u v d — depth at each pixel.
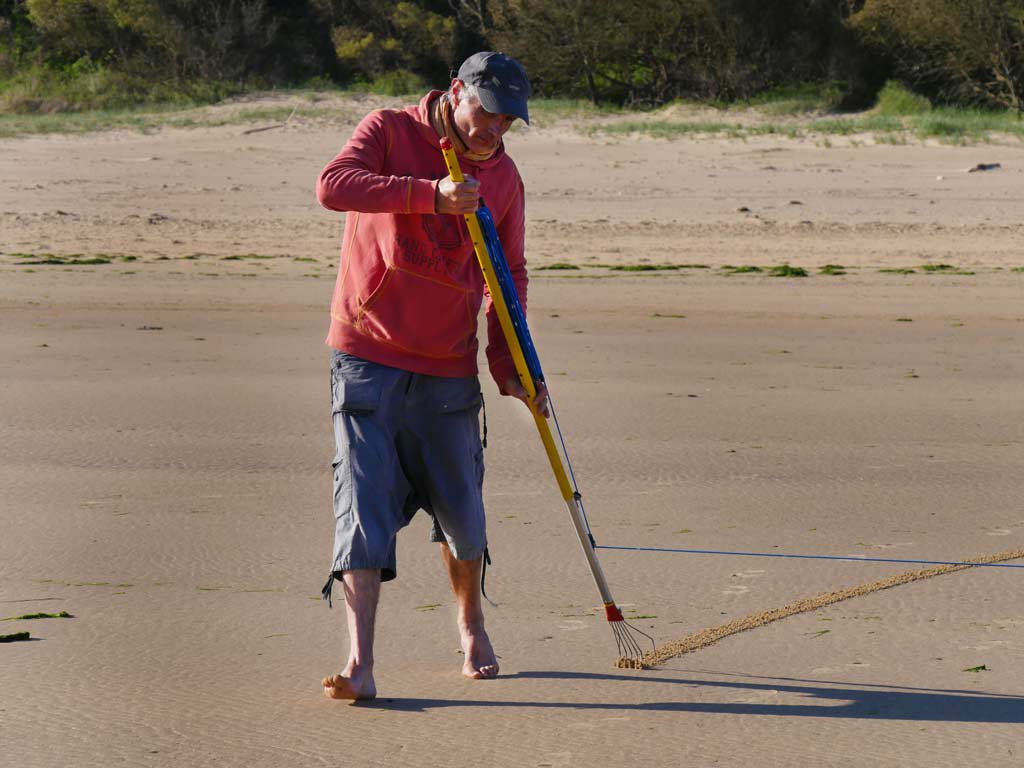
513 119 7.82
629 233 41.00
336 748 7.16
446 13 104.44
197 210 45.88
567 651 8.84
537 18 94.69
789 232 41.44
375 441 7.95
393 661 8.66
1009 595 10.04
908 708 7.74
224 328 24.33
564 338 23.41
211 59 96.00
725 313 26.55
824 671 8.41
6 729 7.43
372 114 8.04
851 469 14.28
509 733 7.38
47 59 102.12
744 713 7.68
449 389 8.17
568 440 15.60
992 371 20.47
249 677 8.32
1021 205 46.88
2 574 10.54
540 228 41.81
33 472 13.91
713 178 54.22
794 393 18.59
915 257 36.41
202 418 16.70
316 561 11.02
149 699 7.91
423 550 11.37
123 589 10.19
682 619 9.50
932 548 11.36
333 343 8.14
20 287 29.03
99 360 20.78
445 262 7.92
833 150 63.34
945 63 90.19
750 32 92.31
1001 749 7.12
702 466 14.38
